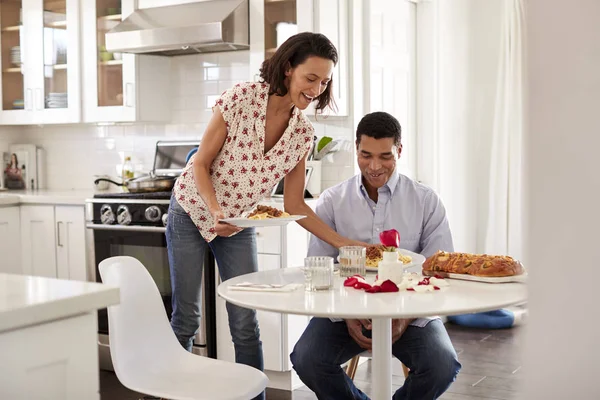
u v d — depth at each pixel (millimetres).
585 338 337
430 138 4859
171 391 1997
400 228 2523
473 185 5027
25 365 1096
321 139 4172
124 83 4445
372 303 1737
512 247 4934
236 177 2568
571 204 336
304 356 2396
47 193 4637
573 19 333
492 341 4434
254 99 2484
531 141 345
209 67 4539
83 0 4559
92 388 1206
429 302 1737
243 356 2688
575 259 337
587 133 332
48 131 5195
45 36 4730
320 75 2359
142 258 3969
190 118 4621
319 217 2609
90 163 5031
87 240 4180
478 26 4938
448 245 2498
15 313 1047
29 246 4418
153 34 4105
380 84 4410
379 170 2410
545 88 340
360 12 4215
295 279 2113
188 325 2713
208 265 3791
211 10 4062
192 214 2633
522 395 355
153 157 4785
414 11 4828
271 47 4035
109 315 2082
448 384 2324
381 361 2010
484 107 4988
